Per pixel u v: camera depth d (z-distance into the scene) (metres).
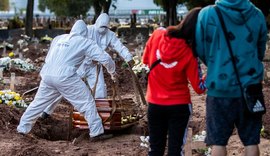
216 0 5.77
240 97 5.62
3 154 8.10
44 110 9.55
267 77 15.09
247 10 5.55
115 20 80.19
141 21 79.44
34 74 19.16
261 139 9.07
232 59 5.57
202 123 10.48
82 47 9.34
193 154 8.20
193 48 5.86
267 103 11.56
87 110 9.48
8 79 17.31
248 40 5.58
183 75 6.11
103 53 9.38
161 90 6.17
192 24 5.82
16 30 45.91
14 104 11.29
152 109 6.26
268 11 47.50
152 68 6.19
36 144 8.98
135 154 8.58
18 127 9.45
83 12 80.81
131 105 10.56
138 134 10.20
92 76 11.11
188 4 60.88
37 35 46.44
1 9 110.25
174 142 6.20
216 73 5.61
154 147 6.38
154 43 6.20
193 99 13.65
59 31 46.56
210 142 5.77
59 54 9.36
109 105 9.91
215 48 5.62
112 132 10.06
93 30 11.49
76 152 8.60
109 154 8.59
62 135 10.31
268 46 24.84
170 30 5.96
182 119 6.18
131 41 41.16
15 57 25.73
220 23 5.58
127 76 16.30
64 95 9.44
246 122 5.69
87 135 9.91
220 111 5.68
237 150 8.41
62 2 67.50
